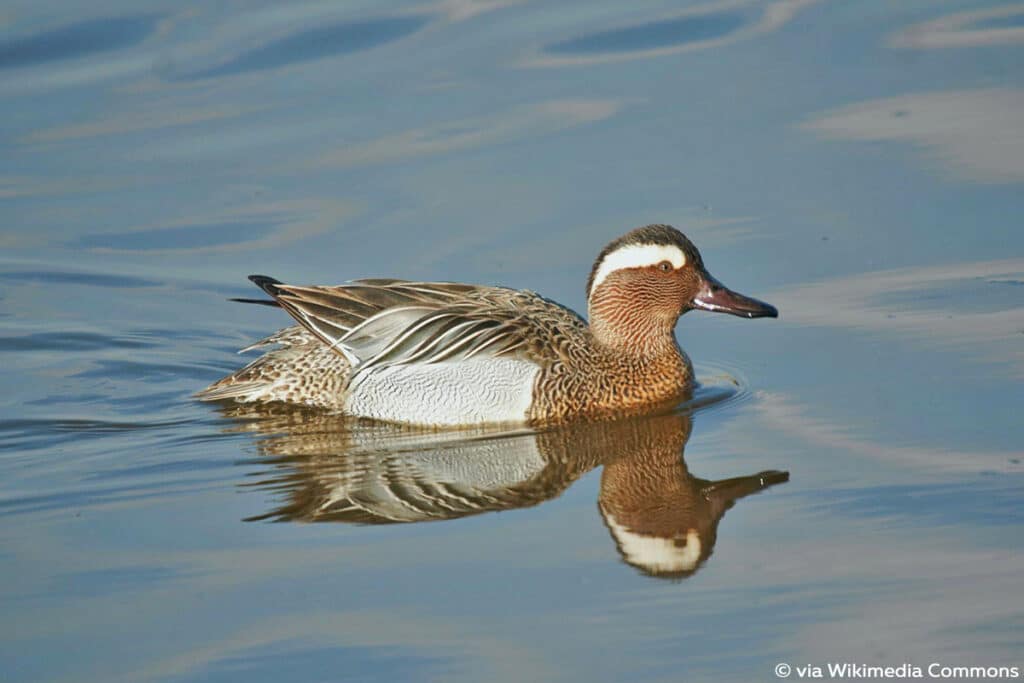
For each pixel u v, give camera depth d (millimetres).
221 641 9531
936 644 9281
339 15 22641
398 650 9383
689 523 11094
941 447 12133
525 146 19000
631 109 19828
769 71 20750
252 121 19828
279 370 14492
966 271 15805
